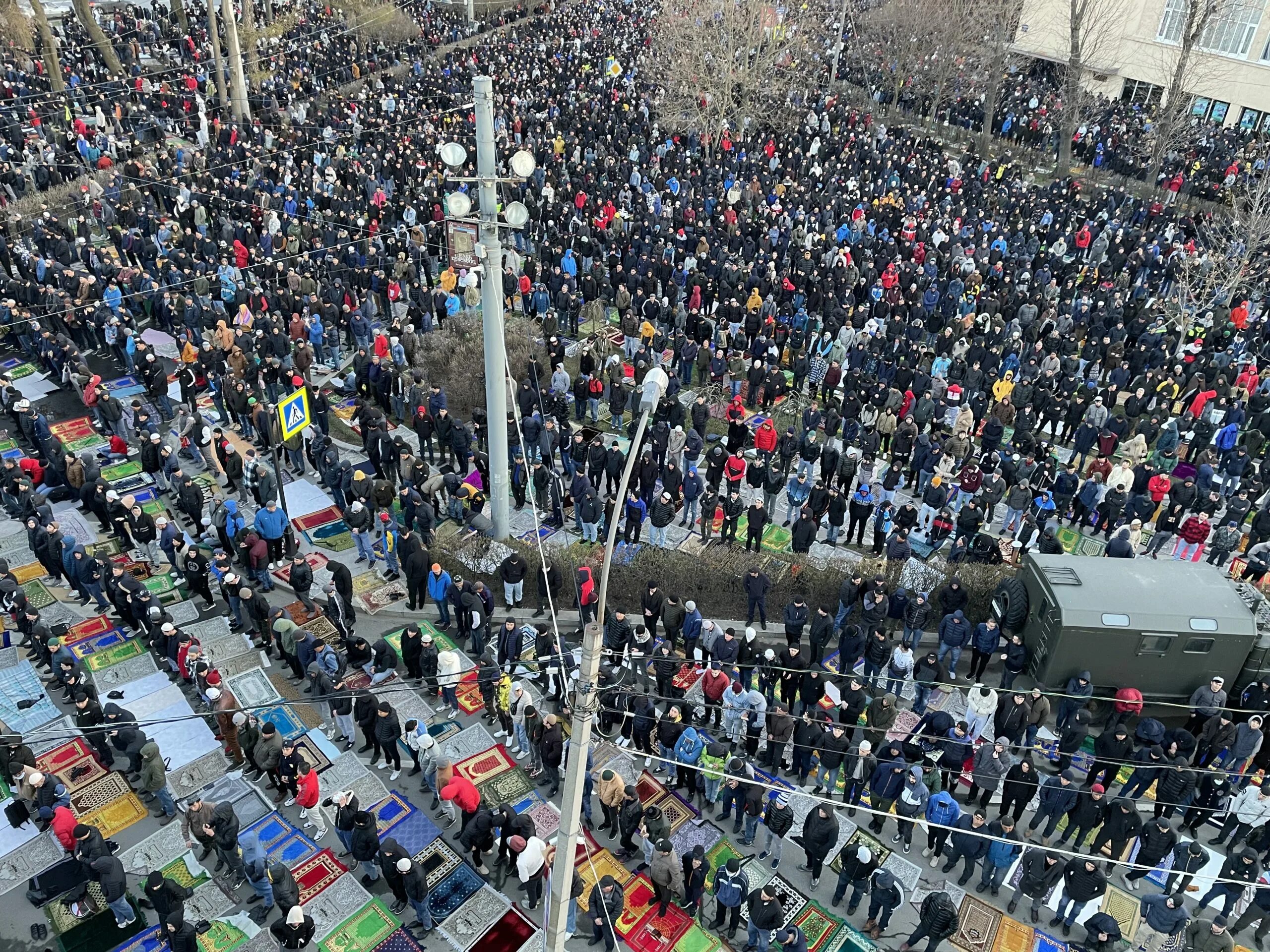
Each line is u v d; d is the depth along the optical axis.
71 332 25.98
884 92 54.00
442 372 25.16
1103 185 42.28
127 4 59.81
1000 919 13.33
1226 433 21.75
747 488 22.72
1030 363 24.83
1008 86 52.22
